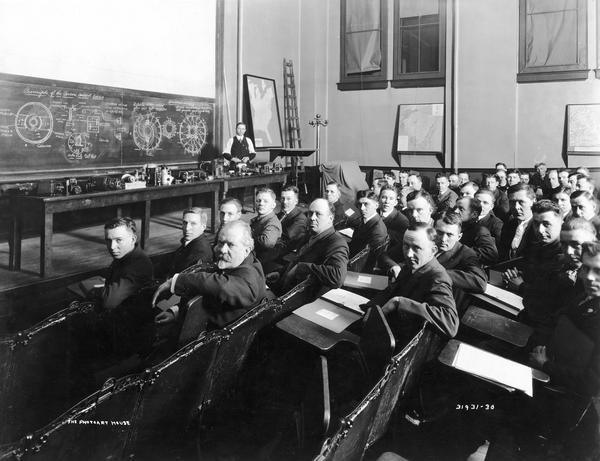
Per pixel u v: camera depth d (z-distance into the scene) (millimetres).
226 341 2541
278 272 4297
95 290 3357
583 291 2396
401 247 4355
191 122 8648
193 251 4008
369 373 2436
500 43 10188
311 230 3994
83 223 6910
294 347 2900
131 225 3340
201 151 8930
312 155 11938
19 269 4609
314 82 11805
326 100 11789
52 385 2811
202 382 2490
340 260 3607
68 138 6500
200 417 2562
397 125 11258
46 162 6250
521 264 4027
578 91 9773
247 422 2625
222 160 8016
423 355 2580
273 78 11047
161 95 7973
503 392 2395
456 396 2621
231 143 8883
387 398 2201
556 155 10047
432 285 2775
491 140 10461
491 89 10359
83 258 5074
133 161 7512
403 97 11164
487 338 3031
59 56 6340
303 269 3588
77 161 6633
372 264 4625
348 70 11539
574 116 9812
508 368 2254
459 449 2486
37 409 2676
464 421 2582
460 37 10469
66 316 2943
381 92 11352
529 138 10203
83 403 1966
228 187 7332
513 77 10164
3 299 3955
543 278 3047
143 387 2148
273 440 2479
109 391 2033
